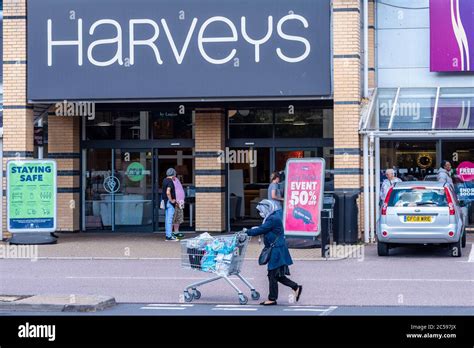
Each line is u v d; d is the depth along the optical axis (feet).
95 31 75.51
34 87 76.13
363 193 75.92
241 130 86.33
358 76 74.33
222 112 85.15
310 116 85.35
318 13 73.56
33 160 74.02
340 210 71.97
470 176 82.28
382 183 76.28
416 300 44.70
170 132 87.45
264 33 73.87
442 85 85.15
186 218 86.99
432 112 77.20
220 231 84.43
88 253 68.74
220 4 74.28
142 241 78.54
